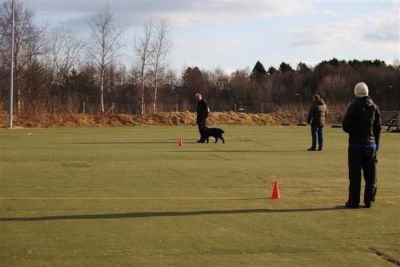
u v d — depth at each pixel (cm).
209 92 9625
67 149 2339
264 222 927
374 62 11450
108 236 821
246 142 2842
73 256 715
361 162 1055
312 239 812
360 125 1048
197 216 971
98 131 3900
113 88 7238
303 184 1374
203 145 2614
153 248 756
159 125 4997
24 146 2502
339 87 9319
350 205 1060
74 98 5528
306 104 7625
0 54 5162
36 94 5422
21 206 1050
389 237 827
